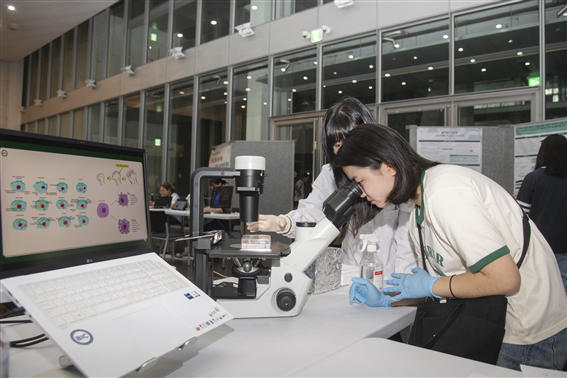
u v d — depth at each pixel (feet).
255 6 19.53
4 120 37.42
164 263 2.39
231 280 3.72
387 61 15.26
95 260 2.07
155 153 24.66
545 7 12.12
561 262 7.51
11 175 1.78
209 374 1.80
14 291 1.60
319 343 2.23
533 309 2.51
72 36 31.91
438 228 2.48
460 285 2.36
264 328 2.50
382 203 2.72
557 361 2.53
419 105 14.39
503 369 1.89
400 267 3.90
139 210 2.50
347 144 2.64
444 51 14.01
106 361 1.50
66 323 1.56
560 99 11.84
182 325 1.87
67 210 2.01
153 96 25.00
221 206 14.35
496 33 13.02
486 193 2.48
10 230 1.73
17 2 21.52
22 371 1.82
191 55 22.36
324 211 2.82
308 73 17.56
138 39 26.04
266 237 2.76
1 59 36.60
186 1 23.16
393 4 15.07
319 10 17.15
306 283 2.75
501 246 2.17
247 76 19.88
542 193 7.75
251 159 2.65
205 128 21.88
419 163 2.68
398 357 2.02
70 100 31.60
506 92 12.64
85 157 2.17
